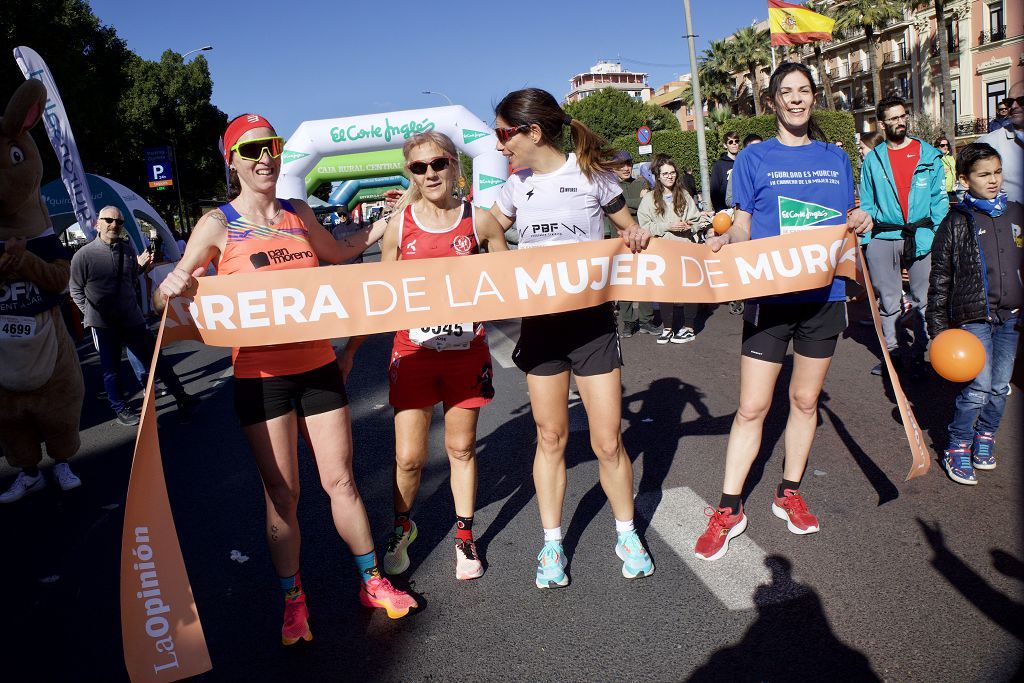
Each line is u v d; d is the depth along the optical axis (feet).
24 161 14.42
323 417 8.99
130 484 7.90
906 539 10.31
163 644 7.93
